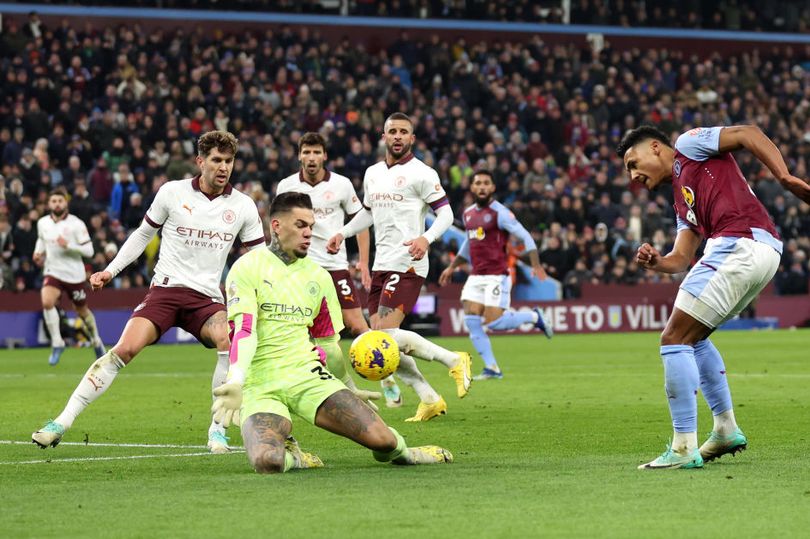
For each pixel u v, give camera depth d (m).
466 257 22.38
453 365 14.74
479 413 15.59
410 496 8.70
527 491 8.90
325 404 10.17
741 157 45.84
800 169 47.72
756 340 34.22
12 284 34.50
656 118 48.75
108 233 35.56
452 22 51.22
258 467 9.91
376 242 16.03
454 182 41.16
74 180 36.41
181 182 12.59
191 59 43.50
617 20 54.09
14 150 37.72
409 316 37.16
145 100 40.34
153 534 7.39
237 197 12.70
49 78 40.56
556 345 32.72
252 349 10.09
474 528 7.47
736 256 10.01
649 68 51.06
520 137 44.53
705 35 55.25
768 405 16.19
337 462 10.79
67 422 11.73
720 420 10.53
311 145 16.34
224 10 47.69
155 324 12.34
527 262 39.62
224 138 12.43
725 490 8.89
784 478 9.50
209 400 17.81
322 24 49.31
